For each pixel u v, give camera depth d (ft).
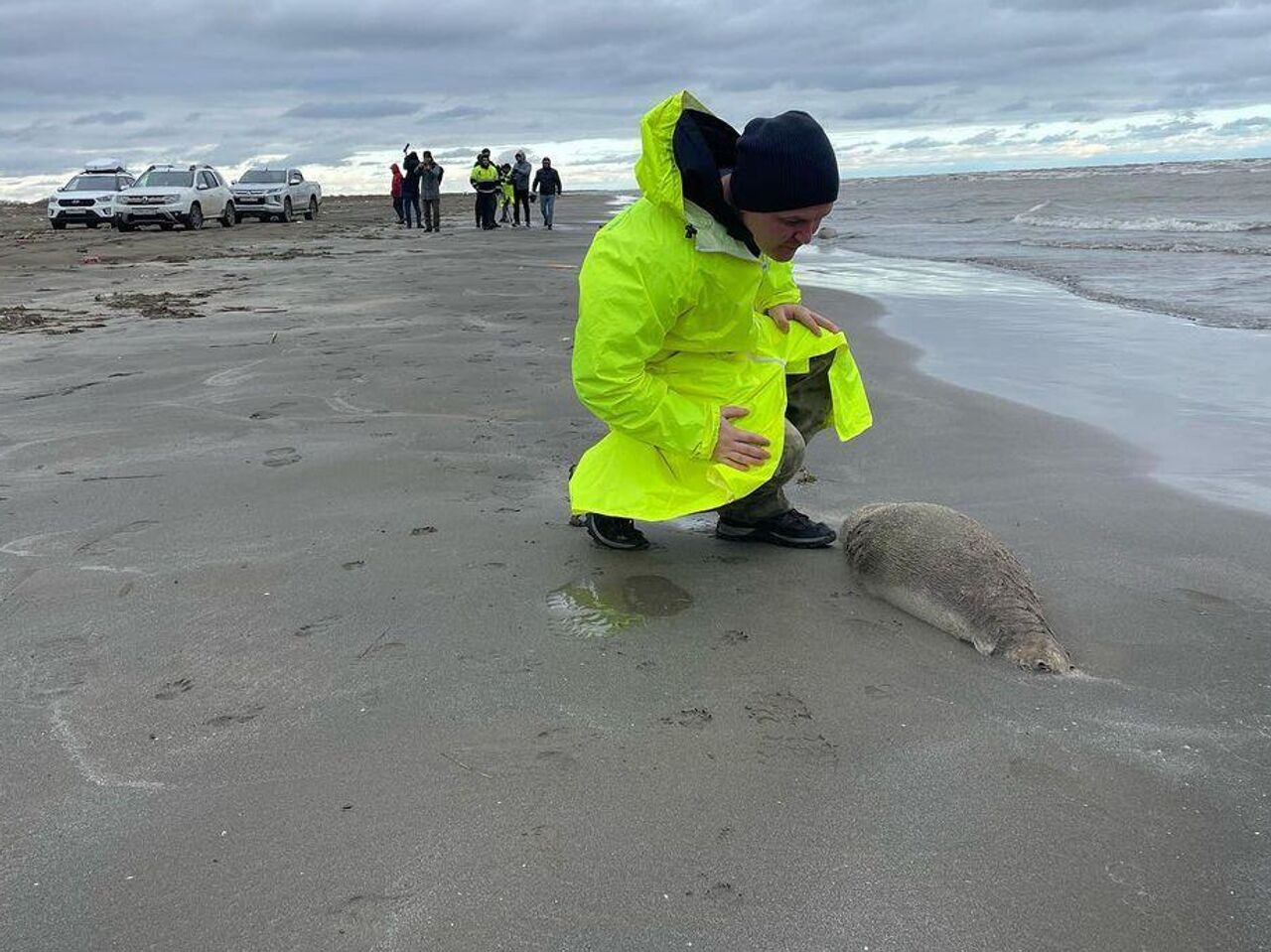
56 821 7.04
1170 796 7.30
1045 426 17.28
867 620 10.07
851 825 7.01
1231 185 103.04
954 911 6.20
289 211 96.58
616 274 9.25
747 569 11.28
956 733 8.15
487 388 19.86
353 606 10.35
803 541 11.86
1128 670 9.14
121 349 24.70
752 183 8.84
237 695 8.70
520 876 6.49
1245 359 22.35
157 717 8.35
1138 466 15.12
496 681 8.91
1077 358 22.99
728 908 6.23
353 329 27.37
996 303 31.76
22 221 104.27
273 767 7.65
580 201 169.99
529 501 13.44
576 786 7.43
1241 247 46.16
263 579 11.02
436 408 18.43
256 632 9.80
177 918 6.14
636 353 9.39
